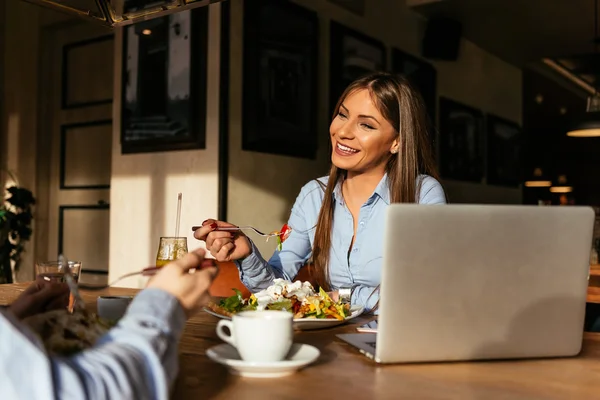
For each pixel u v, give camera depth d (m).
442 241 0.87
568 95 7.06
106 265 3.71
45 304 0.91
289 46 3.34
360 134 1.71
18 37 4.10
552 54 5.79
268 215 3.24
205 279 0.74
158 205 3.21
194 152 3.05
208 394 0.75
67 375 0.54
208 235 1.54
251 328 0.84
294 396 0.75
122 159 3.39
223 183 2.93
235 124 3.01
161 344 0.64
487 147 5.65
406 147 1.72
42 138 4.04
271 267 1.76
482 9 4.54
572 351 0.96
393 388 0.79
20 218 3.67
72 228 3.91
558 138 7.92
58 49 4.05
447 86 5.00
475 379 0.84
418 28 4.66
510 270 0.90
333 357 0.96
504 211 0.89
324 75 3.64
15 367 0.52
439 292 0.88
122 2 1.57
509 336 0.92
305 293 1.29
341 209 1.81
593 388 0.80
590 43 5.38
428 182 1.75
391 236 0.85
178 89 3.10
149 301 0.68
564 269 0.93
